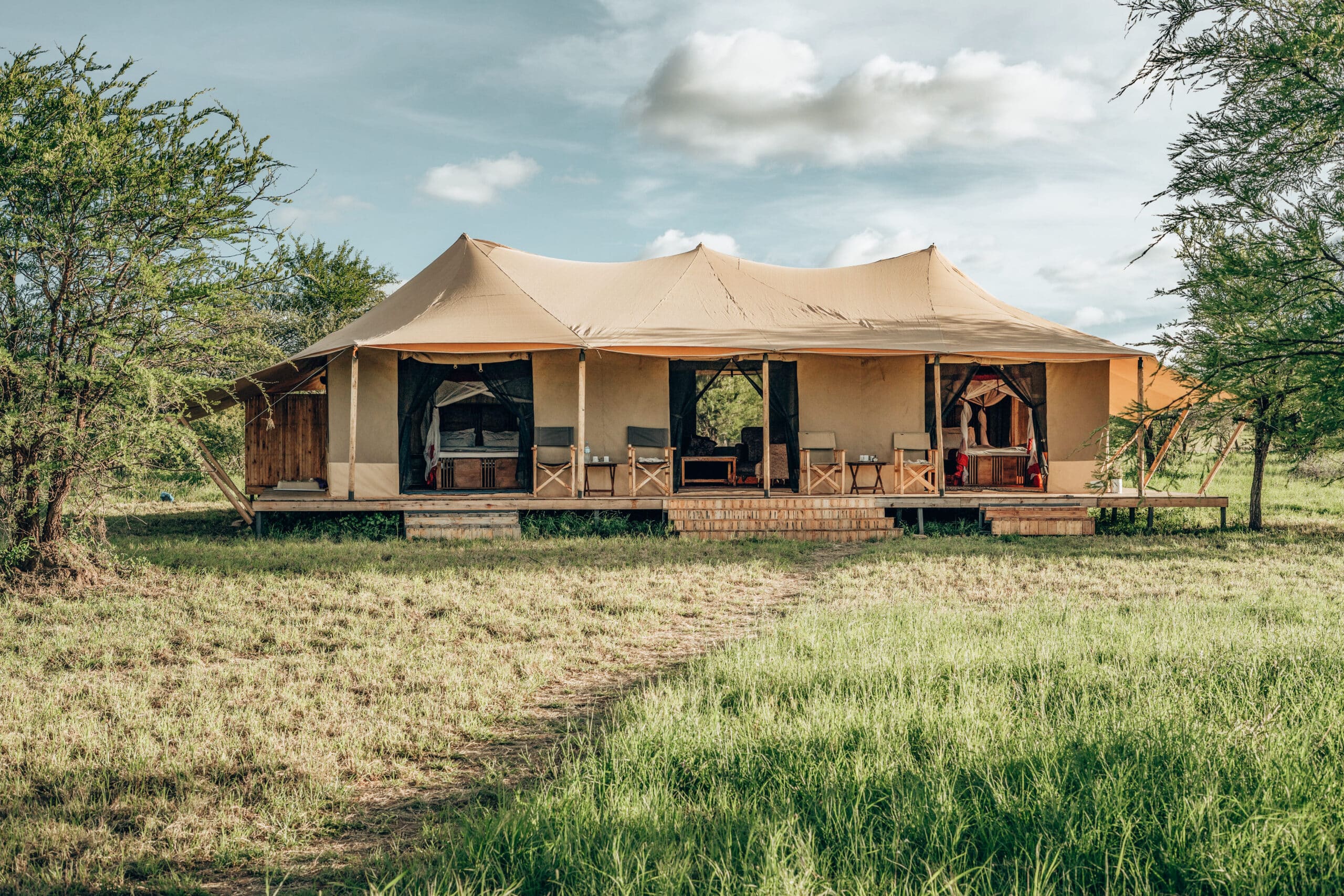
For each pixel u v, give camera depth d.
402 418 13.66
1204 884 2.81
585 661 6.48
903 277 16.56
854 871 2.95
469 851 3.23
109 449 8.21
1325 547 11.70
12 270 8.04
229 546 11.41
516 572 9.64
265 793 4.07
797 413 14.45
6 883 3.29
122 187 8.45
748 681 5.32
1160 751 3.73
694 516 13.18
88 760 4.47
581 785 3.74
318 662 6.32
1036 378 14.80
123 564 9.54
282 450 14.40
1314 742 3.92
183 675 6.05
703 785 3.91
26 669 6.11
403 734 4.89
